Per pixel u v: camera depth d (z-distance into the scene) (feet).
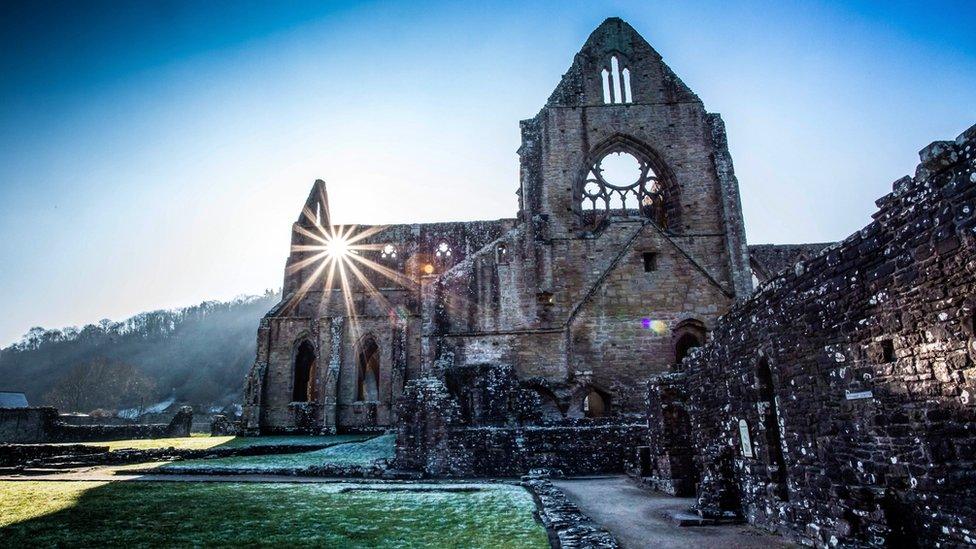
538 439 72.84
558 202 118.01
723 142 121.29
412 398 78.38
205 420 282.77
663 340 102.99
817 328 32.96
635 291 105.19
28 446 99.09
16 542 34.17
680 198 119.03
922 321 24.76
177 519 41.14
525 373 102.22
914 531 25.25
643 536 37.11
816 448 32.91
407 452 76.59
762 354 39.75
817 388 32.91
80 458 88.17
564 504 42.98
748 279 111.65
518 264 108.06
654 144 121.90
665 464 56.24
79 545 33.22
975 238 21.83
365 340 167.84
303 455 93.71
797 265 35.27
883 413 27.27
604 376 101.81
